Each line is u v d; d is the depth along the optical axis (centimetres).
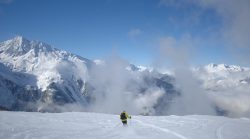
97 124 2819
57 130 2169
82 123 2816
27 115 3212
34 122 2542
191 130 2616
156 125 2942
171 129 2611
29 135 1861
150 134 2231
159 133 2305
